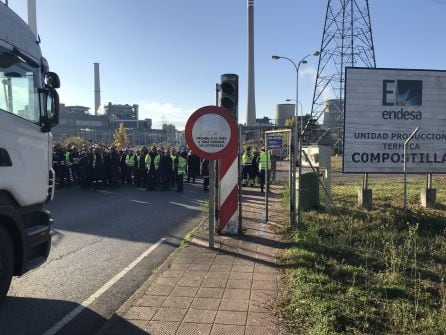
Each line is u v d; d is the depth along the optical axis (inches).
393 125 441.7
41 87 230.4
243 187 752.3
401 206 436.1
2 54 198.5
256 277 230.5
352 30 1998.0
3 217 193.2
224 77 325.7
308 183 434.0
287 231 342.3
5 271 193.6
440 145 445.7
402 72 441.1
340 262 261.0
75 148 792.3
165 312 184.9
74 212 491.5
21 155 207.0
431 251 297.1
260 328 169.0
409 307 192.2
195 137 293.4
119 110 4987.7
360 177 813.9
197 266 251.1
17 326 184.4
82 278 248.1
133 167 814.5
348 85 438.0
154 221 434.0
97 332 167.8
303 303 188.9
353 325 169.8
